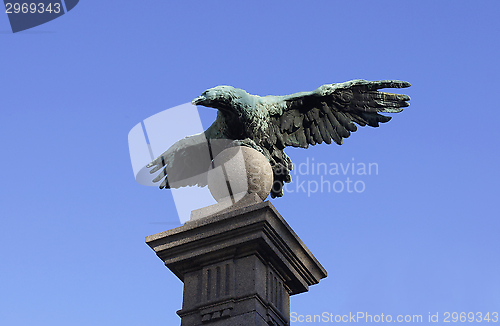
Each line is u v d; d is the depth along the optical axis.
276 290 8.44
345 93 10.14
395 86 10.14
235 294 8.00
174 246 8.55
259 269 8.23
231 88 9.04
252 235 8.20
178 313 8.19
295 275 8.75
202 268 8.46
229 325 7.79
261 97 9.73
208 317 7.94
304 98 9.88
